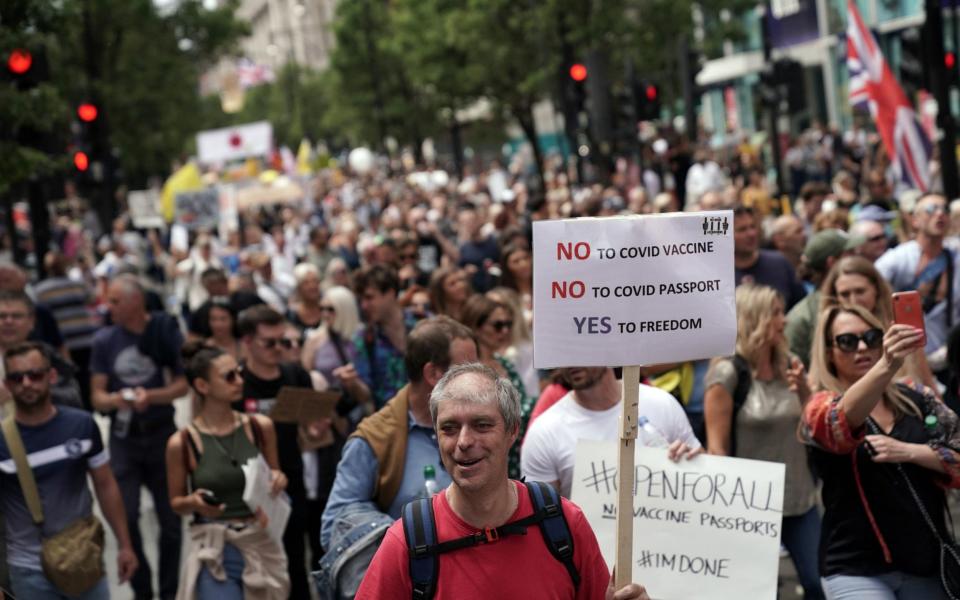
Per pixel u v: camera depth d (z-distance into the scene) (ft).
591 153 93.04
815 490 22.57
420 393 18.65
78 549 22.44
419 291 37.40
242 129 169.07
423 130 200.54
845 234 33.63
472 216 53.11
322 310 32.12
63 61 98.99
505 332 26.37
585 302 14.75
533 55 130.21
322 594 18.15
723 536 18.43
